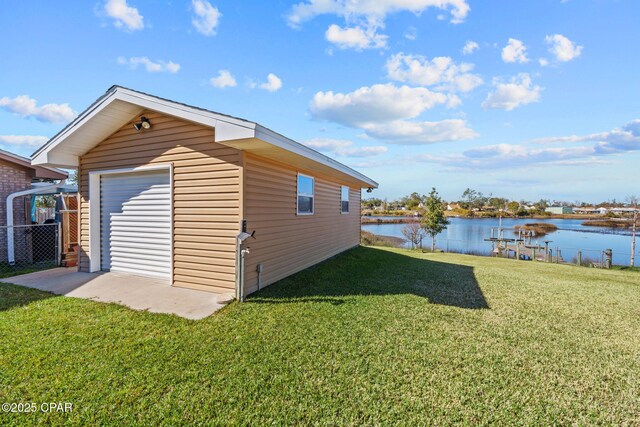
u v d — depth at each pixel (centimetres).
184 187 536
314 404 235
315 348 326
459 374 284
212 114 445
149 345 323
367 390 254
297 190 715
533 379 280
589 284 724
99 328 363
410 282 656
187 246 536
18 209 838
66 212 753
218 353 309
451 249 1944
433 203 1775
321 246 876
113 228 634
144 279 586
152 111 559
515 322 429
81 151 630
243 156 495
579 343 364
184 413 221
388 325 398
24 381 254
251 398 240
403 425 215
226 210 503
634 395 259
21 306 436
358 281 645
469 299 540
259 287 550
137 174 598
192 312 423
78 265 654
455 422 219
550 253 1372
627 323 439
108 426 206
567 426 218
